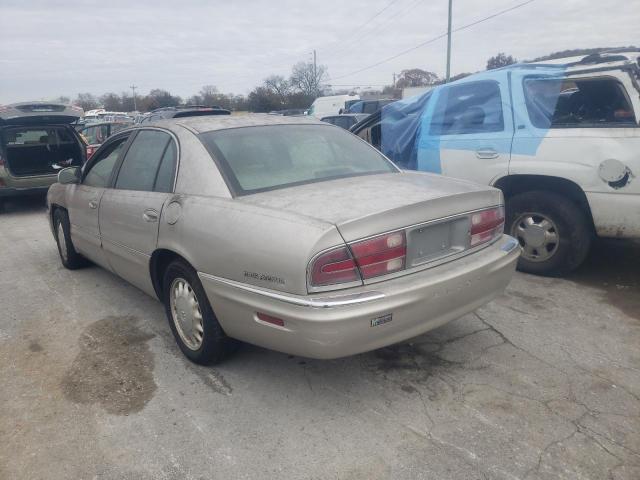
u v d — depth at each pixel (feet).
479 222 10.22
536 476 7.67
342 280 8.29
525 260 15.79
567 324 12.53
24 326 13.71
